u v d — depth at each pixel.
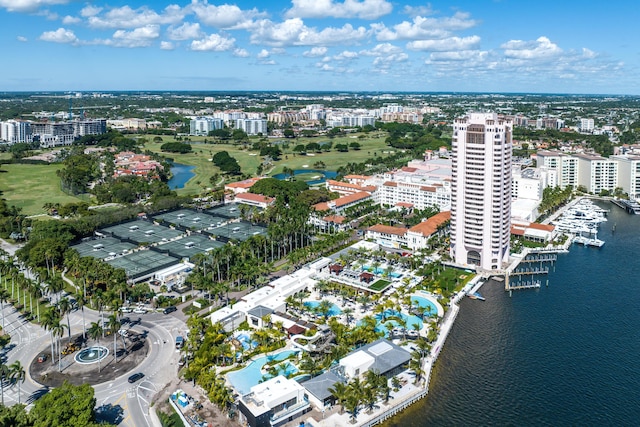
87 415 191.25
